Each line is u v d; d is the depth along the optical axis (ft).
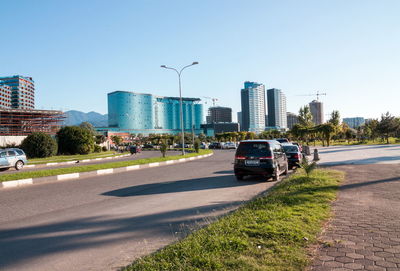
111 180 40.98
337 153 85.20
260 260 10.73
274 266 10.26
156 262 11.23
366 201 20.34
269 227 14.12
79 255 13.42
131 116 613.93
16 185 37.93
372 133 197.06
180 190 30.68
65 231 17.13
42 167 75.72
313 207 18.56
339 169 40.45
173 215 20.12
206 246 12.28
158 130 651.66
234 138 314.76
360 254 11.19
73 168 50.78
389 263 10.39
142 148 248.52
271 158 35.29
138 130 619.26
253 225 14.61
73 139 131.23
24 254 13.65
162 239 15.23
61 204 25.11
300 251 11.54
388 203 19.67
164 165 66.54
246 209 18.79
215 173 46.44
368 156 65.92
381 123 161.58
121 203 24.79
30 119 236.43
